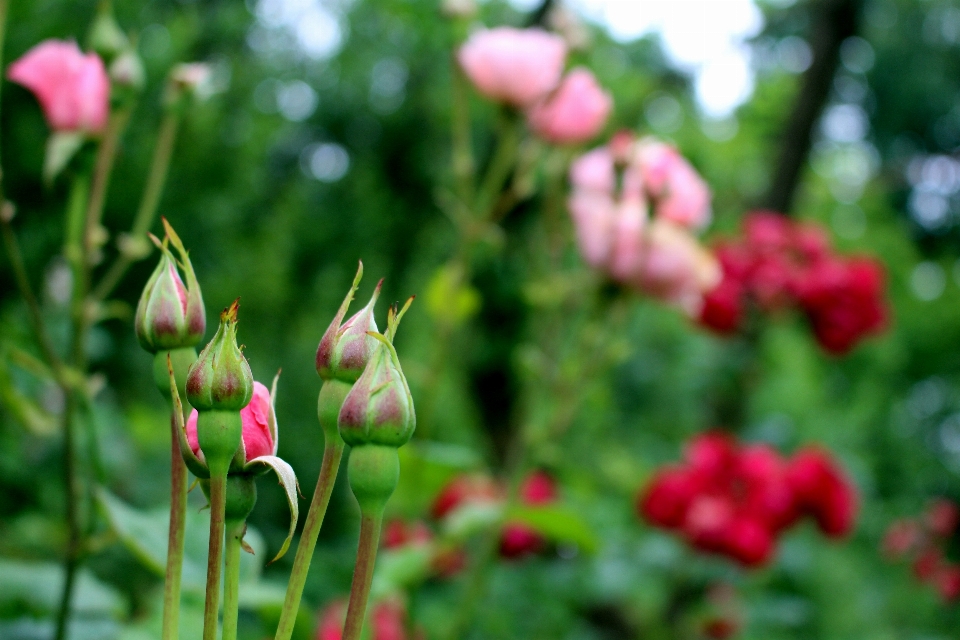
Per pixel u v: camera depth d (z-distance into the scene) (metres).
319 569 1.50
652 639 1.78
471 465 1.12
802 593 2.15
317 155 4.88
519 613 1.65
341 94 4.50
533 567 1.64
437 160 4.13
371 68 4.43
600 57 3.15
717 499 1.55
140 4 2.27
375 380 0.44
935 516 2.93
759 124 3.33
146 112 2.15
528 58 1.09
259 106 3.58
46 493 1.28
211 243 2.46
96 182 0.72
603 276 1.09
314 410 2.72
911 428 5.43
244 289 2.75
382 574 0.98
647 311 3.62
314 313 3.45
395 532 1.31
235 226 2.75
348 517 1.92
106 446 1.09
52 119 0.70
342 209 4.43
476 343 2.47
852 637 2.35
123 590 1.24
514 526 1.44
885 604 2.86
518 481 1.07
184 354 0.47
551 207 1.22
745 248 1.76
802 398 3.00
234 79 2.91
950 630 2.80
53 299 1.29
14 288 1.79
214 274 2.49
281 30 4.17
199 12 2.86
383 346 0.44
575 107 1.12
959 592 2.69
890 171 5.46
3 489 1.29
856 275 1.75
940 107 8.77
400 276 4.22
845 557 2.78
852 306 1.74
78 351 0.70
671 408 3.49
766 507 1.54
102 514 0.66
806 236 1.78
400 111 4.32
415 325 2.89
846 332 1.75
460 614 1.07
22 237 1.79
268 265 2.93
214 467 0.44
